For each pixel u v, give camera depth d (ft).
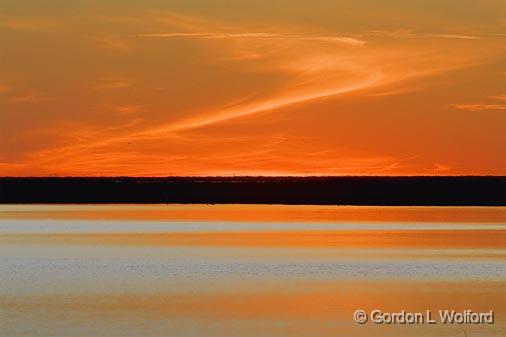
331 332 312.09
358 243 655.35
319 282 424.87
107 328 314.55
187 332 309.83
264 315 337.31
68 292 388.57
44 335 304.50
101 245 638.12
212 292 390.63
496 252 577.84
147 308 349.41
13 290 394.32
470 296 383.45
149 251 586.04
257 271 468.75
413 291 395.96
